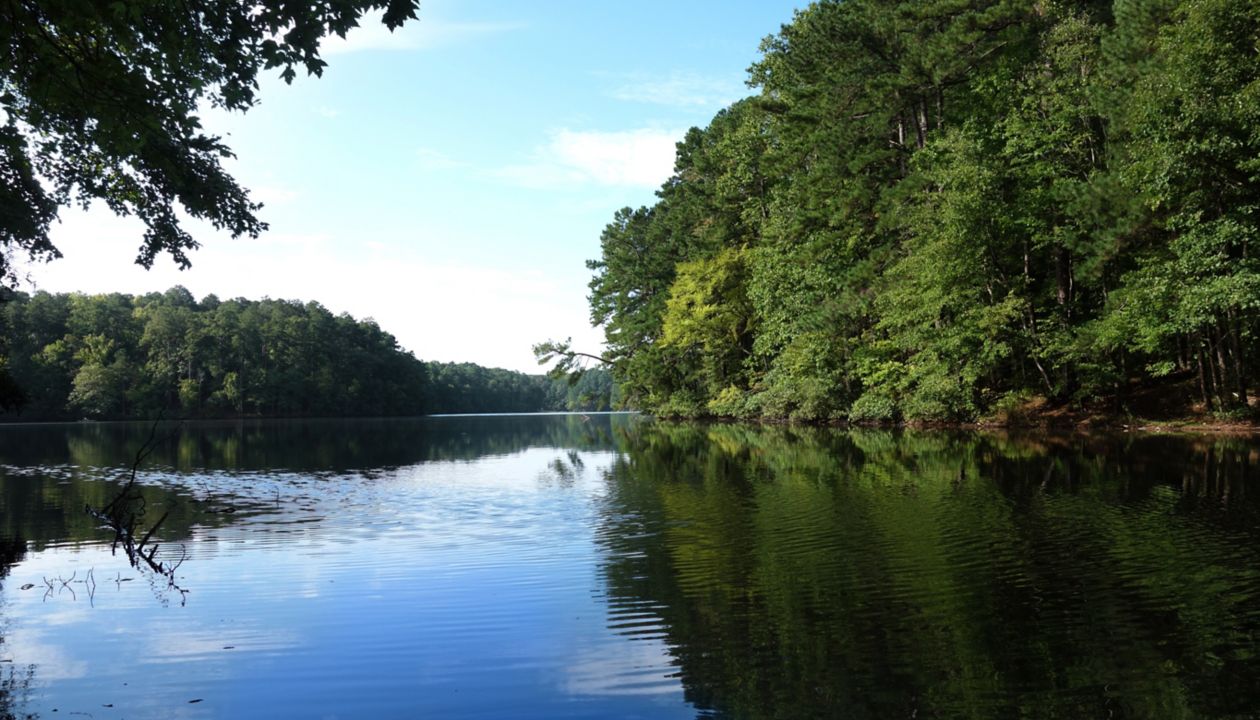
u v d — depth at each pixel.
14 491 17.39
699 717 4.82
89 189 13.31
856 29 33.00
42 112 10.08
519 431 54.44
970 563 8.48
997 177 28.70
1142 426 26.67
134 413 91.06
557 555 9.65
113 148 10.81
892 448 23.19
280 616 7.23
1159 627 6.22
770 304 41.59
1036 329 31.25
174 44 8.22
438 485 18.03
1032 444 22.42
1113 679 5.23
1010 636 6.11
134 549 10.53
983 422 31.36
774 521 11.55
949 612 6.78
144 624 7.05
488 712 5.00
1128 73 25.22
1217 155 21.27
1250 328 25.84
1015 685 5.16
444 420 91.44
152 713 5.11
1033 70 30.75
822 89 34.78
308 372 109.31
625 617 6.95
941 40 29.20
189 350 97.50
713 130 54.59
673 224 55.94
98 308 97.25
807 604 7.16
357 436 47.69
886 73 32.28
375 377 121.12
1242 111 20.64
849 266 36.06
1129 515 10.91
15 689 5.53
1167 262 23.95
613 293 64.62
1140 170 24.28
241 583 8.53
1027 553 8.85
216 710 5.15
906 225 31.98
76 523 12.91
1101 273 27.09
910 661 5.66
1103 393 30.20
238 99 8.77
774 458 21.77
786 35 37.47
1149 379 30.62
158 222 14.13
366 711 5.07
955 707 4.85
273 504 14.93
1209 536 9.44
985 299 31.66
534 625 6.80
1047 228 29.36
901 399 34.78
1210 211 23.56
